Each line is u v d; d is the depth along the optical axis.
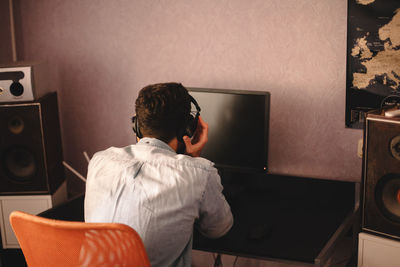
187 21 2.30
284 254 1.66
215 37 2.27
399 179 1.68
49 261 1.25
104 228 1.11
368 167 1.73
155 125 1.36
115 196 1.27
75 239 1.17
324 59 2.11
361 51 2.01
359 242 1.81
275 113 2.25
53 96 2.50
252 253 1.67
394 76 1.97
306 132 2.22
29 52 2.67
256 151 2.02
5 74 2.28
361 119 2.09
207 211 1.35
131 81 2.51
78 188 2.81
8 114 2.32
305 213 2.01
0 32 2.67
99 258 1.18
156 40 2.39
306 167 2.26
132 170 1.29
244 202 2.13
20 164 2.42
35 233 1.21
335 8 2.03
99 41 2.51
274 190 2.21
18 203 2.46
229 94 2.01
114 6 2.43
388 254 1.76
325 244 1.72
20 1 2.61
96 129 2.67
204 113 2.07
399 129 1.63
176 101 1.36
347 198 2.10
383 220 1.75
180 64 2.38
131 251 1.15
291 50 2.15
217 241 1.75
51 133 2.47
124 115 2.59
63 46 2.60
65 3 2.53
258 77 2.24
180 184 1.27
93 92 2.61
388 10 1.91
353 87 2.06
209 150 2.11
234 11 2.20
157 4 2.34
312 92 2.16
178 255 1.31
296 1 2.09
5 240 2.52
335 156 2.20
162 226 1.25
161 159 1.30
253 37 2.20
